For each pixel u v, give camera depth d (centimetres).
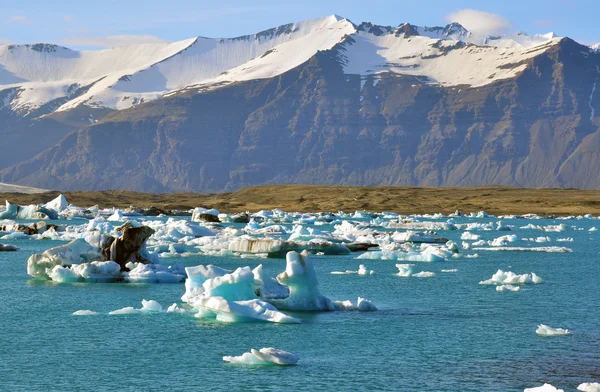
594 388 4994
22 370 5469
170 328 6631
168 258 11956
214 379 5250
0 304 7725
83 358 5759
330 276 10012
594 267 11431
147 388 5069
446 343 6256
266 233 16550
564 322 7094
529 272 10725
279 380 5241
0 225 16725
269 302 7375
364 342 6244
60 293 8381
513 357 5850
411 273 10138
